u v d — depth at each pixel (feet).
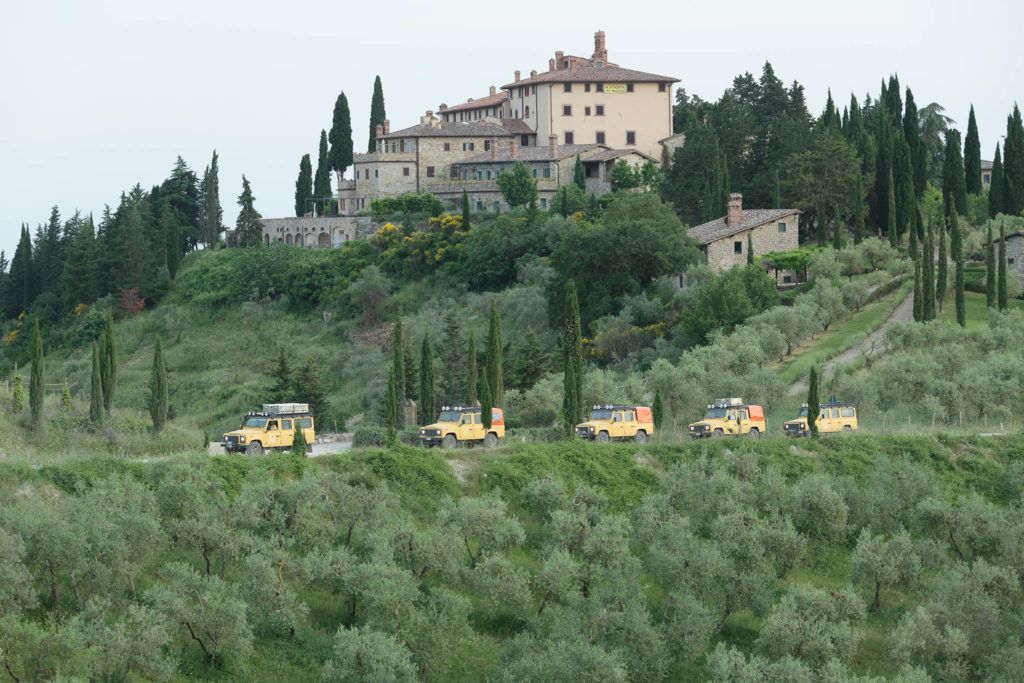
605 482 430.61
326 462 401.90
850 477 434.71
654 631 334.24
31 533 299.79
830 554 416.26
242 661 305.73
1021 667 336.70
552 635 330.34
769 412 568.00
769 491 418.31
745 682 313.53
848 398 559.79
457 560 356.18
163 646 301.43
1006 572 373.61
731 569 367.66
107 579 302.04
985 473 477.36
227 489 369.71
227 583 329.11
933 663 351.67
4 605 282.15
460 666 331.57
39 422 487.61
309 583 340.39
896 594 392.27
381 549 340.18
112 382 522.88
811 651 334.44
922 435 494.59
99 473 356.18
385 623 321.73
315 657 319.88
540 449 440.86
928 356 603.26
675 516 387.34
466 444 456.45
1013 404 566.36
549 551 374.02
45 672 272.31
